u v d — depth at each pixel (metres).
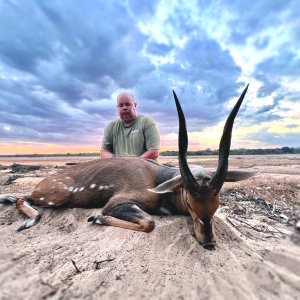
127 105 1.50
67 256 0.74
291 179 1.96
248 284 0.61
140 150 1.52
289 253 0.73
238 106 0.82
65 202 1.15
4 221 1.06
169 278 0.64
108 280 0.63
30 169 3.40
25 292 0.57
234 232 0.89
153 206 1.04
